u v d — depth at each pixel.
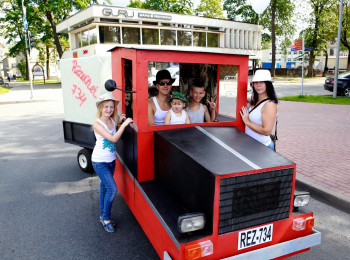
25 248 2.99
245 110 3.06
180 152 2.26
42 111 12.38
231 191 1.96
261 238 2.15
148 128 2.69
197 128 2.77
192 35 28.88
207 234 1.96
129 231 3.33
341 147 6.29
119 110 3.45
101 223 3.51
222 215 1.97
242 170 1.99
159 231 2.22
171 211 2.21
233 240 2.04
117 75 3.40
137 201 2.82
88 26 25.42
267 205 2.13
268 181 2.10
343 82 16.27
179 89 3.41
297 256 2.87
